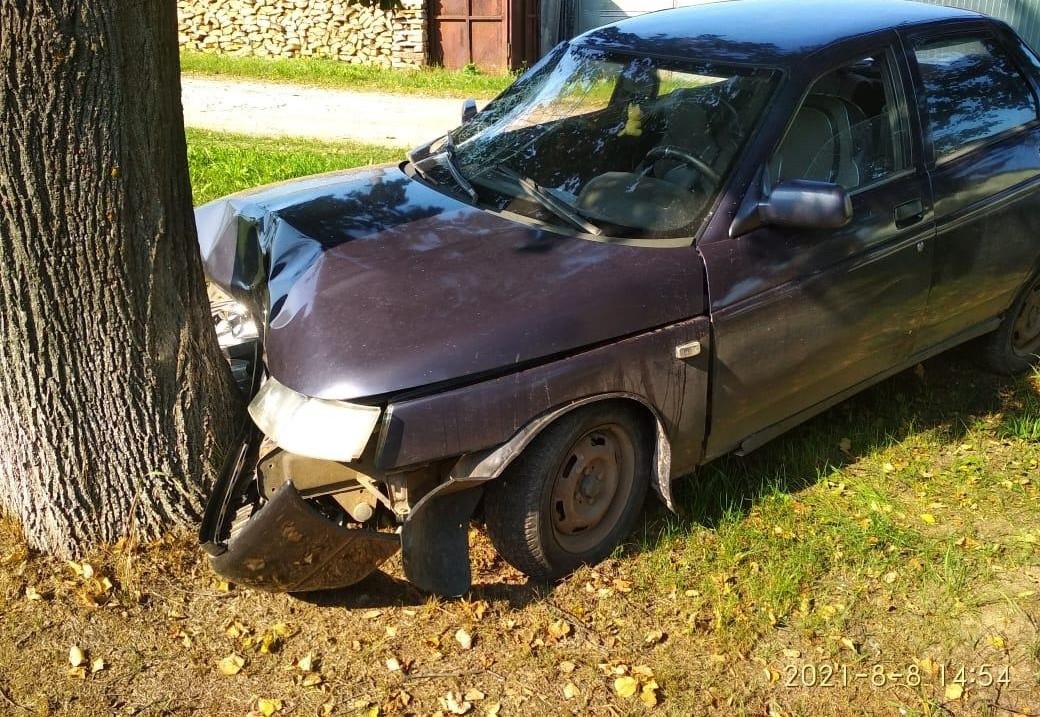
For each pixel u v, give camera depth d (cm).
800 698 320
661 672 325
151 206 330
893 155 425
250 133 1095
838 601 362
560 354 329
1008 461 455
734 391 376
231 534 336
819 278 388
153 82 320
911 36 445
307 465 338
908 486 434
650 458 376
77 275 322
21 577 344
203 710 304
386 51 1642
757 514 405
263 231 396
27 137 301
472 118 486
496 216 388
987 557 389
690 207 371
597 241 365
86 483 346
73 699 304
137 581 346
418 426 309
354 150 1002
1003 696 325
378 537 320
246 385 392
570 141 419
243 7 1645
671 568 372
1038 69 511
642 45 441
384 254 360
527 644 334
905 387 516
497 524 346
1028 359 537
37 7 288
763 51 409
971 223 450
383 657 326
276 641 329
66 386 333
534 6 1717
